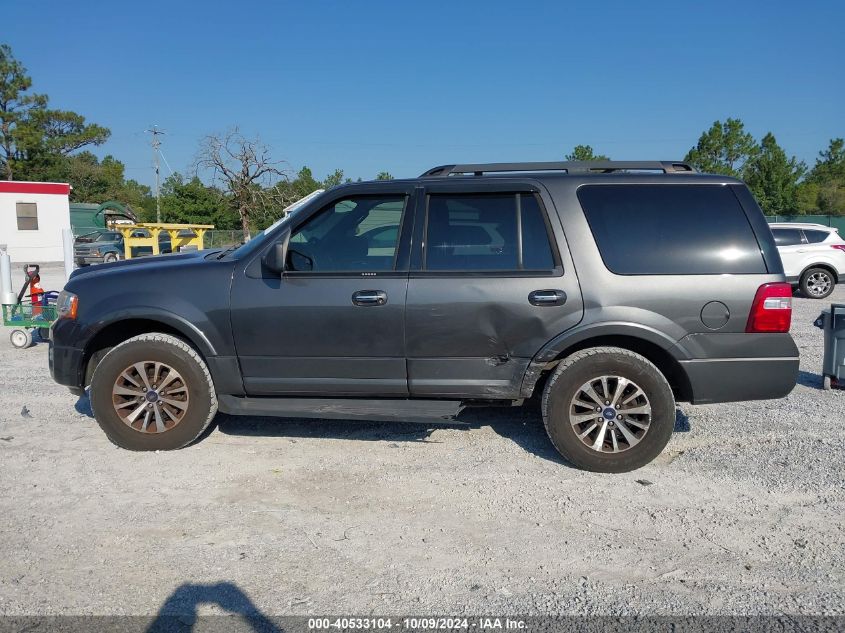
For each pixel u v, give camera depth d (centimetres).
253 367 500
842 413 614
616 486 454
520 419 596
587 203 482
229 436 551
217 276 500
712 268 468
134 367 504
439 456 509
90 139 6175
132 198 6681
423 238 489
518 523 401
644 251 472
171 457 504
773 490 446
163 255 586
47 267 2947
